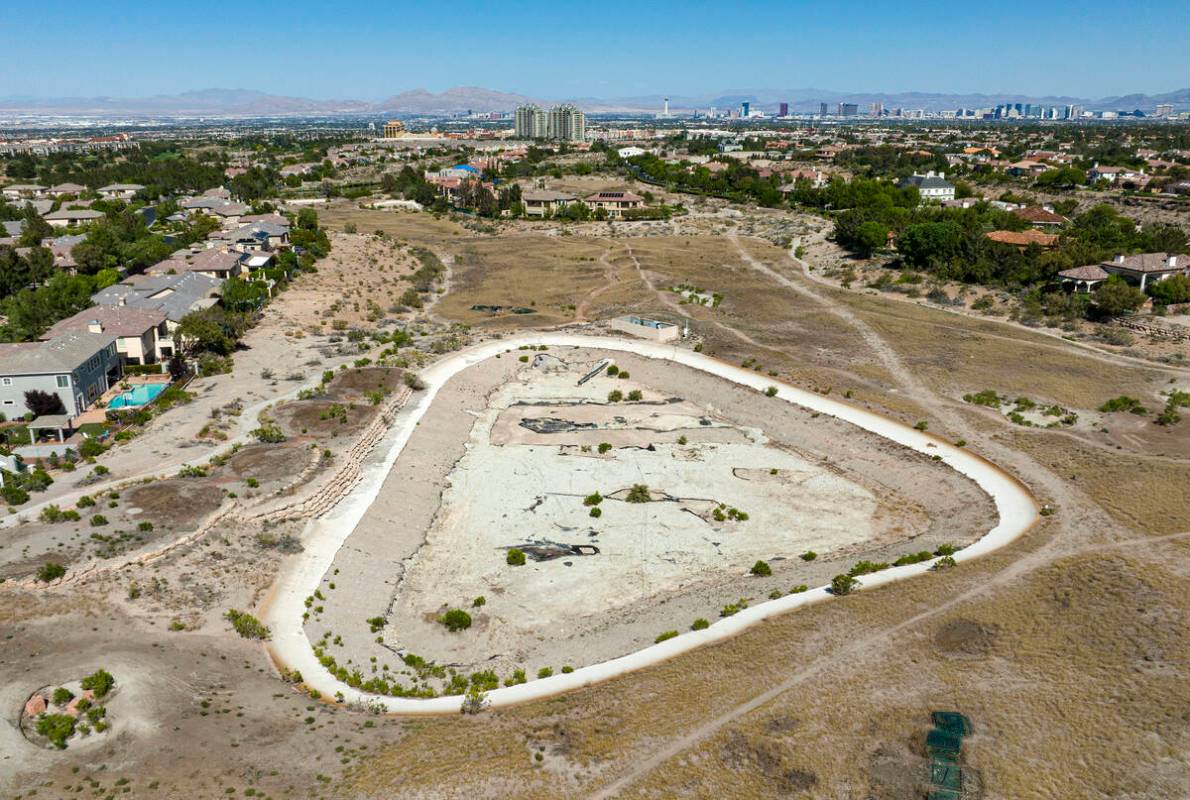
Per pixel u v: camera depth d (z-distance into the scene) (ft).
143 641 151.43
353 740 129.80
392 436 270.87
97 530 188.85
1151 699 133.08
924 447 264.72
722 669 149.38
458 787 117.91
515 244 639.35
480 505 236.02
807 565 202.69
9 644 145.48
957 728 129.70
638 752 126.62
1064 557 186.50
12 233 552.00
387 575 196.75
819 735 129.49
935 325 398.21
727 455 273.95
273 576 184.65
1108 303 383.04
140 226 538.06
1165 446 252.62
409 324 416.46
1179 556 181.47
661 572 201.67
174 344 329.11
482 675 154.51
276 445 246.88
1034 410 290.56
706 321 412.57
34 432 252.42
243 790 114.83
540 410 310.86
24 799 110.42
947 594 172.86
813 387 318.45
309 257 512.63
